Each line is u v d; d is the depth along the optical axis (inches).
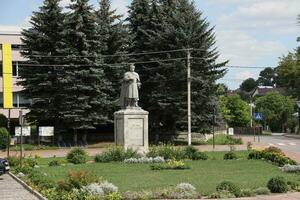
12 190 808.9
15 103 2908.5
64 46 2025.1
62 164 1199.6
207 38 2159.2
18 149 1913.1
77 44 2049.7
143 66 2197.3
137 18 2247.8
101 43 2086.6
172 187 703.1
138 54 2213.3
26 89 2063.2
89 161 1274.6
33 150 1898.4
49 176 924.0
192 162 1212.5
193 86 2111.2
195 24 2159.2
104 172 986.7
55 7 2058.3
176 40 2122.3
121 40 2158.0
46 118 2053.4
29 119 2073.1
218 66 2159.2
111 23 2172.7
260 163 1181.7
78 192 640.4
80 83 2004.2
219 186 698.8
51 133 1740.9
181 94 2114.9
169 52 2153.1
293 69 3161.9
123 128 1316.4
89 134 2295.8
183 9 2193.7
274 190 711.7
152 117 2224.4
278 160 1178.0
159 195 661.9
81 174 701.3
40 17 2059.5
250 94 5521.7
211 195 664.4
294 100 3983.8
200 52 2128.4
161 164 1090.1
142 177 893.8
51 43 2060.8
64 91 2014.0
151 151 1286.9
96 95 2039.9
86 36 2052.2
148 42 2190.0
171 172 983.6
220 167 1085.8
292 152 1685.5
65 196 631.8
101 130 2325.3
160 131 2260.1
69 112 2003.0
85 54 2018.9
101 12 2178.9
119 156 1253.7
